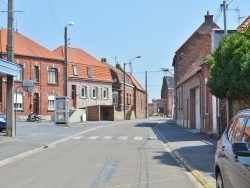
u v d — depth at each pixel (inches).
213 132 987.9
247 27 609.3
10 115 941.2
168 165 554.3
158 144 867.4
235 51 575.2
